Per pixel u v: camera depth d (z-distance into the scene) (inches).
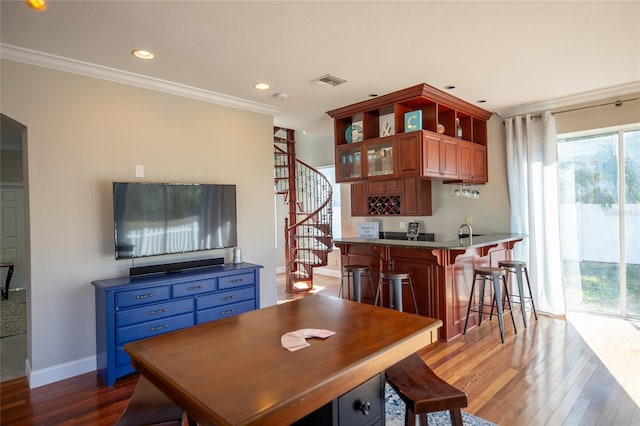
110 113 129.3
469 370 117.6
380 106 164.9
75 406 101.5
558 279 171.5
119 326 113.6
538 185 176.6
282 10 90.3
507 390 104.7
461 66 128.4
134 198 128.6
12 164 244.2
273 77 136.3
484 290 163.6
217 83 142.1
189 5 87.0
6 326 173.8
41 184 114.8
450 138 166.6
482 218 196.1
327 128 225.0
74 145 121.3
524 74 137.2
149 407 60.4
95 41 105.1
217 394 46.6
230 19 94.0
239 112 167.2
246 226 168.4
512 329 155.6
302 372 52.6
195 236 144.1
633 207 164.9
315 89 150.2
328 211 269.9
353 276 160.7
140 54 114.5
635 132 163.3
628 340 140.9
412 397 61.1
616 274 169.6
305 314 81.7
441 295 143.1
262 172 175.5
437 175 157.5
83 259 122.7
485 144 192.9
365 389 60.9
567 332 150.6
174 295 125.3
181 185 140.6
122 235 125.6
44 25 95.3
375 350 60.2
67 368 119.0
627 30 103.4
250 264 153.6
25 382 115.9
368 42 108.7
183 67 125.6
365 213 233.5
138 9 88.3
